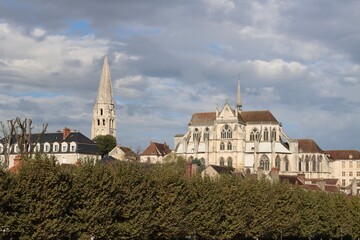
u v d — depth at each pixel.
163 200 84.50
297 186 128.38
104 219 74.06
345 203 139.12
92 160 79.38
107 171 77.38
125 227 76.75
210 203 93.94
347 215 138.00
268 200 109.00
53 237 66.94
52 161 70.38
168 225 83.88
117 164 86.38
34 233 65.62
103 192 74.12
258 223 105.38
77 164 80.69
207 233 93.44
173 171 92.06
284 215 114.12
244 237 105.56
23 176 67.19
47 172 68.12
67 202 70.38
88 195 73.00
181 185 87.12
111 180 76.56
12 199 65.06
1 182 64.19
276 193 114.56
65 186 69.69
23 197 66.19
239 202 99.69
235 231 98.44
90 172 74.81
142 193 80.94
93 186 73.94
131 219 78.06
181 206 86.31
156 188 84.75
